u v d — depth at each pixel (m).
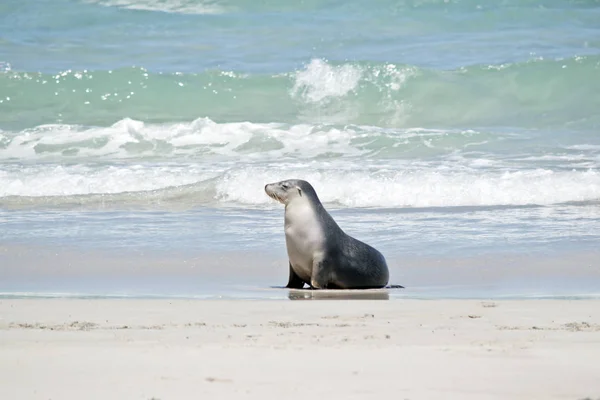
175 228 47.12
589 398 16.52
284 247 42.69
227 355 20.02
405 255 40.66
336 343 21.62
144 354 20.12
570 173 57.72
